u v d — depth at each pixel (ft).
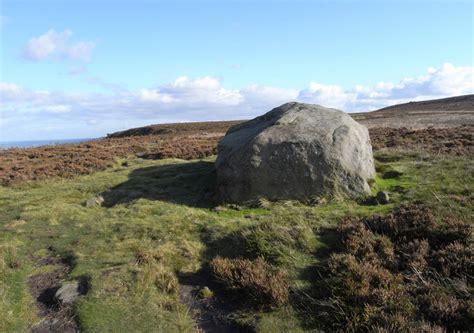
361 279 27.27
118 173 67.72
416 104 428.56
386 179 48.24
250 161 46.09
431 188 41.52
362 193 43.50
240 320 25.76
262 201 44.50
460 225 31.76
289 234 34.42
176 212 43.75
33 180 66.03
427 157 55.47
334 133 47.01
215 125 238.07
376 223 34.88
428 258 29.07
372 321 23.68
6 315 26.23
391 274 27.66
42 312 27.27
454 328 22.57
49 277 32.19
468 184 41.24
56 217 45.47
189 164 69.10
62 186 61.05
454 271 27.12
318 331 24.12
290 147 45.75
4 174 69.36
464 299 24.43
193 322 26.12
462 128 91.56
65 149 100.12
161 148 92.22
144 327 24.94
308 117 50.60
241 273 29.81
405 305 24.47
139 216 43.80
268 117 57.31
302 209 41.19
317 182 44.39
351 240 32.45
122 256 34.19
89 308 26.63
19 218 45.75
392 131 97.40
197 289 29.84
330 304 25.57
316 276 29.32
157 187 55.72
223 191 47.21
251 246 33.58
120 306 26.89
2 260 33.96
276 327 24.64
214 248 35.45
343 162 44.70
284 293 27.14
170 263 33.06
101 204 50.93
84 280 30.22
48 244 38.40
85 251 35.81
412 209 36.11
